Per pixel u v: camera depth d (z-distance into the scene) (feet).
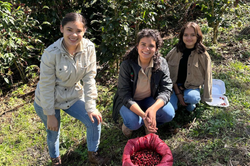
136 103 7.97
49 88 6.63
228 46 14.62
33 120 10.92
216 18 13.97
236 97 10.63
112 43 11.53
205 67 9.25
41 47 13.55
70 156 8.87
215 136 8.79
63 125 10.34
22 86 13.46
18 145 9.60
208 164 7.77
